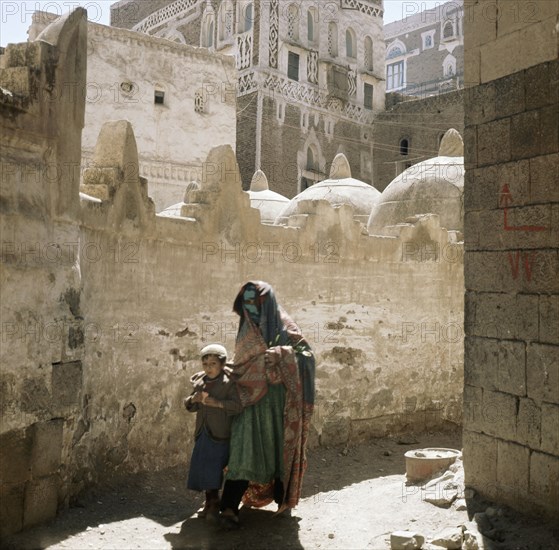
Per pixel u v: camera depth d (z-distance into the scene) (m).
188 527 5.23
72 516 5.33
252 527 5.29
